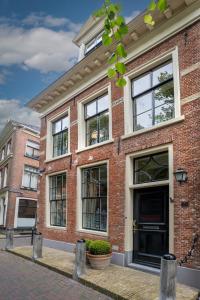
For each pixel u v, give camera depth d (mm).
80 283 6508
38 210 13008
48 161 12641
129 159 8336
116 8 3277
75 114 11305
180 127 7023
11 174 21703
